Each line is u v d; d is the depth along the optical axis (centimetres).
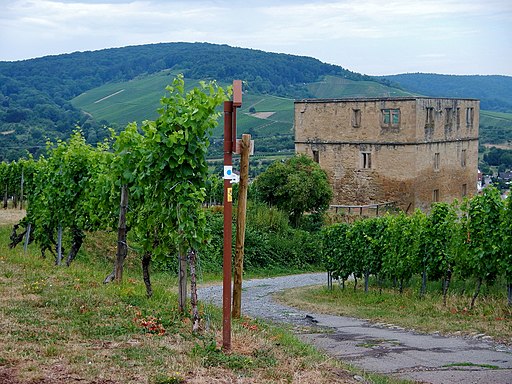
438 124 4625
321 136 4781
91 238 2594
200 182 1203
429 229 1903
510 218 1611
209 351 944
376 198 4572
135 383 777
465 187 4988
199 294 2205
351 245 2336
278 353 1006
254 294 2389
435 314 1647
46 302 1198
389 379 941
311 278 3127
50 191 1912
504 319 1503
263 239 3466
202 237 1192
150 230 1372
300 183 4050
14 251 2031
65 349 895
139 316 1153
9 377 767
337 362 1006
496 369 1015
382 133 4509
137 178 1442
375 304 1972
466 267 1745
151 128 1173
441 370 1013
